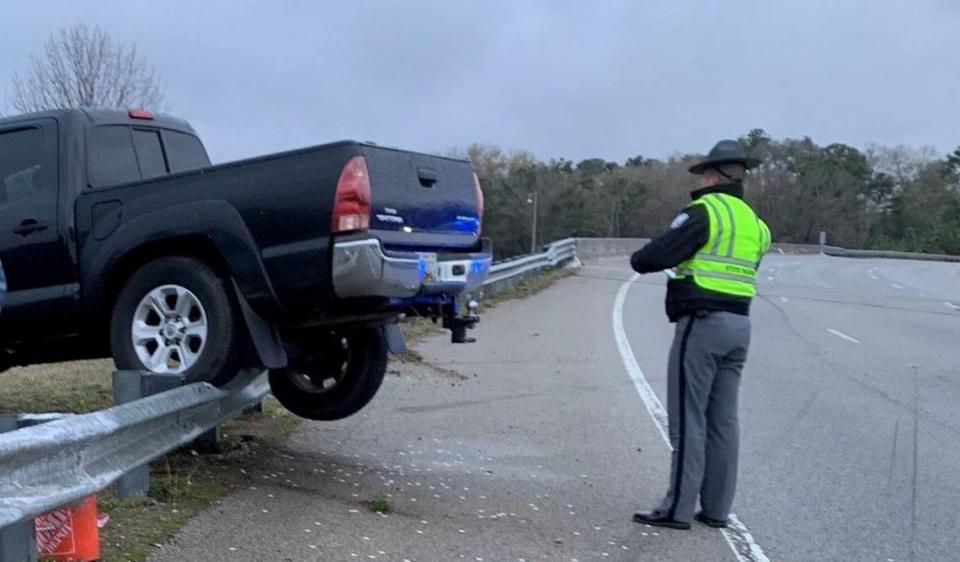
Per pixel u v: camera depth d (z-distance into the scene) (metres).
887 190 105.81
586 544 5.59
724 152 6.02
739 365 6.00
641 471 7.29
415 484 6.59
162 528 5.15
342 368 7.35
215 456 6.73
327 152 5.83
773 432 8.81
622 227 86.94
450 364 11.93
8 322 6.51
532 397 10.04
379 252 5.73
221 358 5.97
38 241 6.45
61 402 8.14
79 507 4.50
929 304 25.83
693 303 5.86
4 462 3.82
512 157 81.12
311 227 5.79
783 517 6.30
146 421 5.14
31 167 6.58
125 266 6.34
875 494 6.90
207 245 6.16
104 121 6.86
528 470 7.19
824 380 11.90
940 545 5.84
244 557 4.93
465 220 6.86
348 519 5.70
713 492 6.01
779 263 53.12
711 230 5.82
